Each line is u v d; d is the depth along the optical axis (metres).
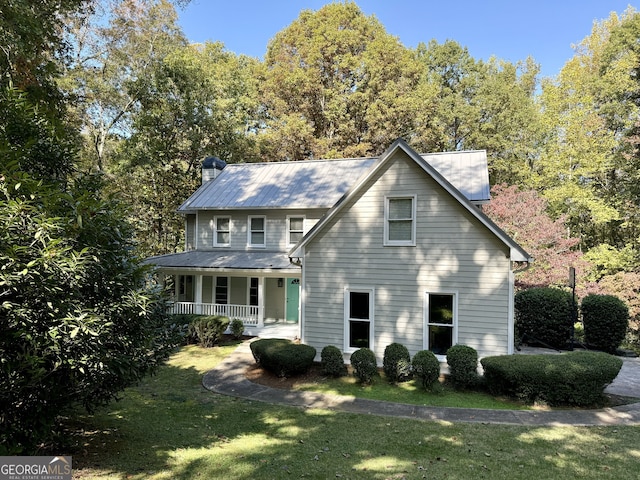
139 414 8.14
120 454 6.04
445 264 11.30
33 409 4.67
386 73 29.56
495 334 10.80
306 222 17.80
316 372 11.38
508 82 33.50
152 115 25.06
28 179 4.50
